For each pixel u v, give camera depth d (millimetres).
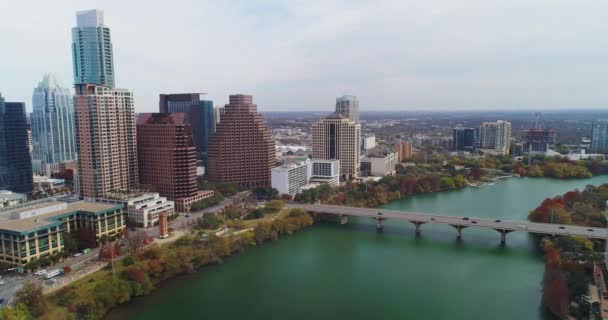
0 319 198625
